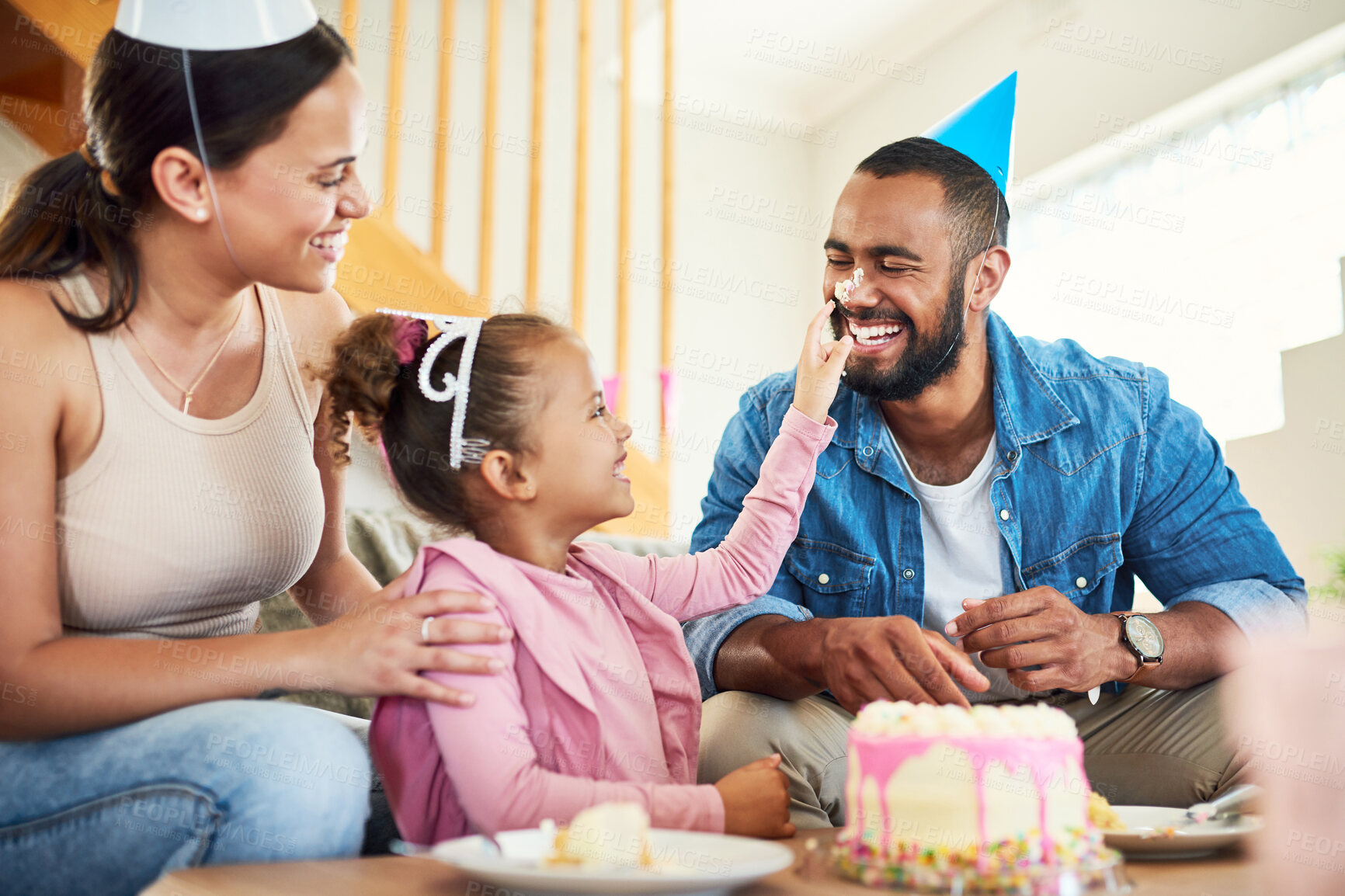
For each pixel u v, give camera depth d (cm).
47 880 70
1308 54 268
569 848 59
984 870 58
